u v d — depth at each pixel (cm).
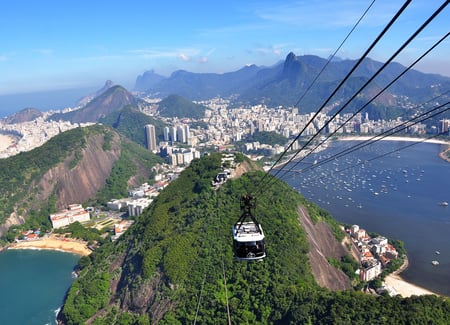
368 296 7125
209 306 7750
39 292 11256
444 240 13112
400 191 18675
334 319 6456
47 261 13488
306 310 6875
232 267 8594
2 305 10575
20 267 13088
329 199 18025
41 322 9706
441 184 19450
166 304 8250
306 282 8175
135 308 8875
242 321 7175
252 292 7769
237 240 2580
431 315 6538
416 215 15488
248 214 2742
